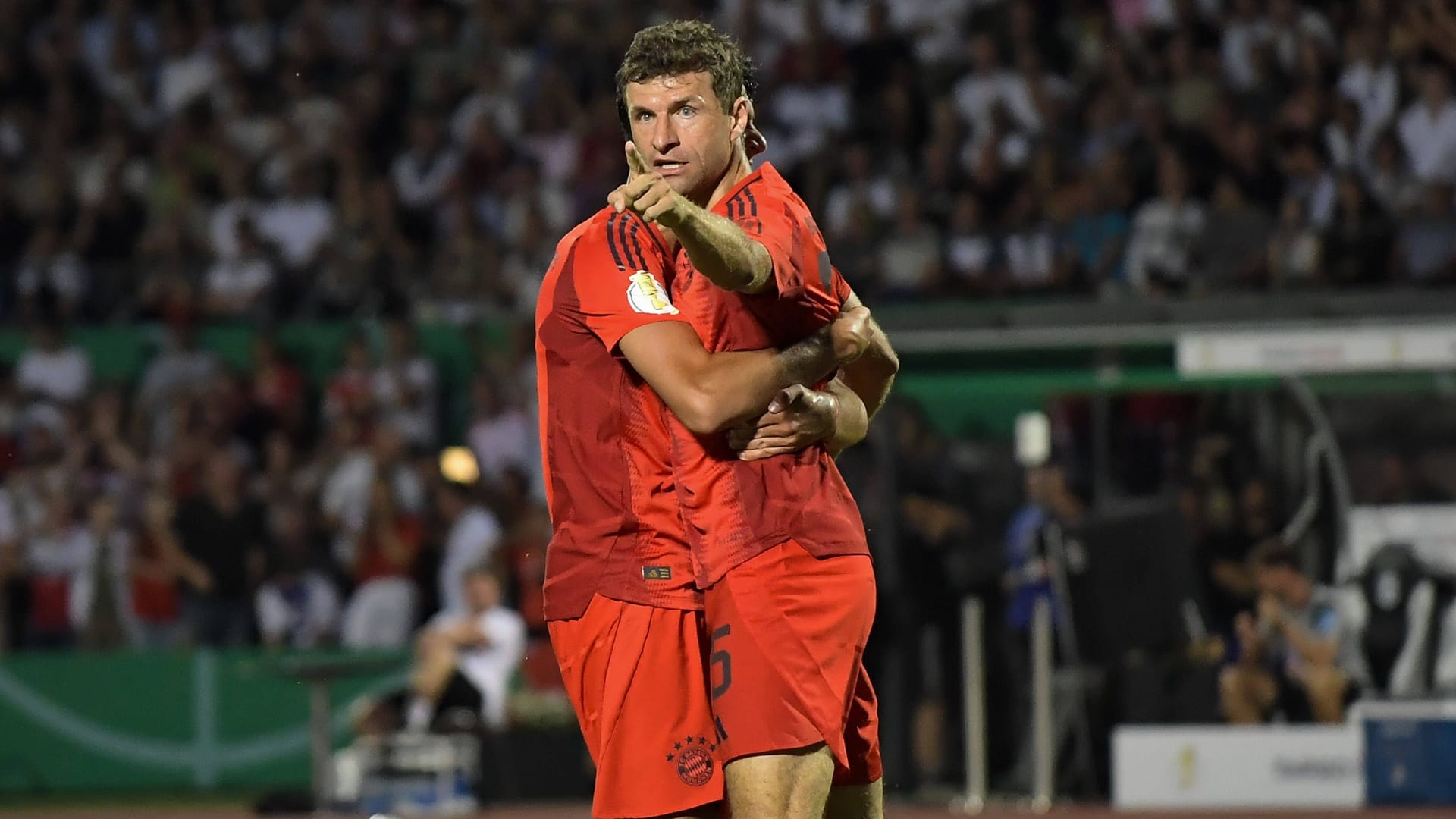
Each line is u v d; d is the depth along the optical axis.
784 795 12.27
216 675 42.91
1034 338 36.31
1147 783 34.00
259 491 47.56
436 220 56.81
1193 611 34.25
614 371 12.59
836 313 12.77
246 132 60.59
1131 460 36.88
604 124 57.47
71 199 59.03
